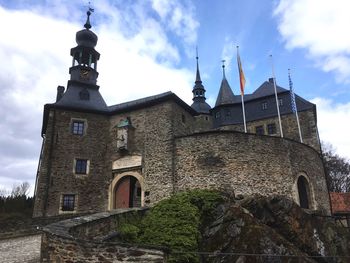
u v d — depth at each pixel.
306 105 28.64
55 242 9.03
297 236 16.52
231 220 14.71
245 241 13.95
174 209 15.23
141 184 20.33
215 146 18.86
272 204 17.22
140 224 14.46
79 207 20.72
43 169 20.70
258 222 14.81
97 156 22.20
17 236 16.00
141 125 21.67
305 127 27.83
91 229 11.66
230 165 18.44
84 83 24.98
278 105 27.88
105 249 8.83
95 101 24.22
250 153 19.00
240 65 26.77
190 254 12.98
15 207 27.31
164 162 19.77
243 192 18.03
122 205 20.73
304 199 20.61
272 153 19.59
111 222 13.05
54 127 21.84
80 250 8.84
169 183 19.11
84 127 22.58
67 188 20.81
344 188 40.12
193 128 23.70
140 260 8.77
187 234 13.76
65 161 21.33
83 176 21.44
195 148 19.23
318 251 16.61
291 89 27.20
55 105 22.23
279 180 19.17
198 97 40.41
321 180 22.66
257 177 18.64
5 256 11.94
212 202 16.14
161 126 20.80
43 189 20.30
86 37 26.19
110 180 21.62
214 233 14.60
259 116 30.31
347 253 17.98
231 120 31.36
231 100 32.81
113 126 22.95
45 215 19.83
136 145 21.34
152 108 21.66
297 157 20.73
